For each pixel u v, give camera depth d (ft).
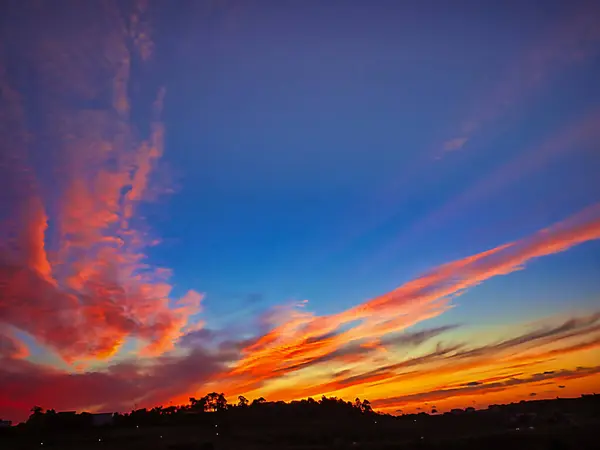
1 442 278.05
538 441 176.14
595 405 291.17
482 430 258.57
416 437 244.01
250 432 308.60
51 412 353.10
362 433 276.21
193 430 329.31
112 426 358.02
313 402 442.09
